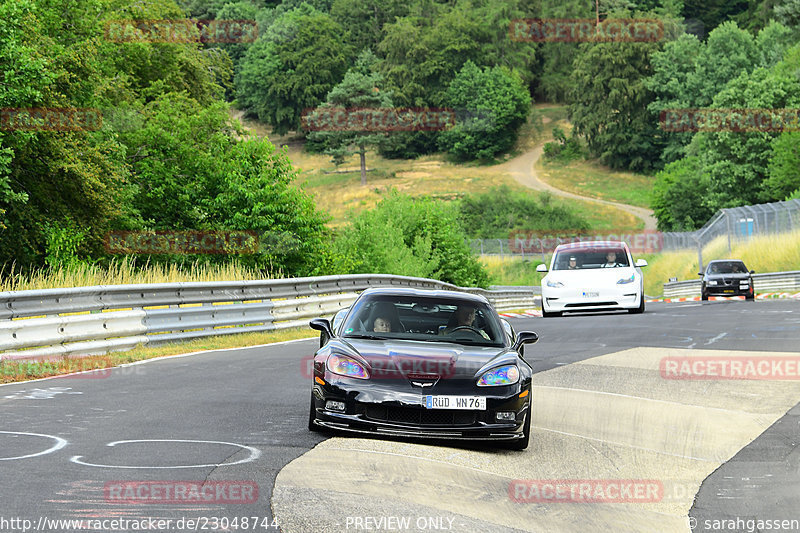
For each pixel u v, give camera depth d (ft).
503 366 82.58
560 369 134.00
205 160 359.46
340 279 237.45
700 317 229.04
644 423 94.99
